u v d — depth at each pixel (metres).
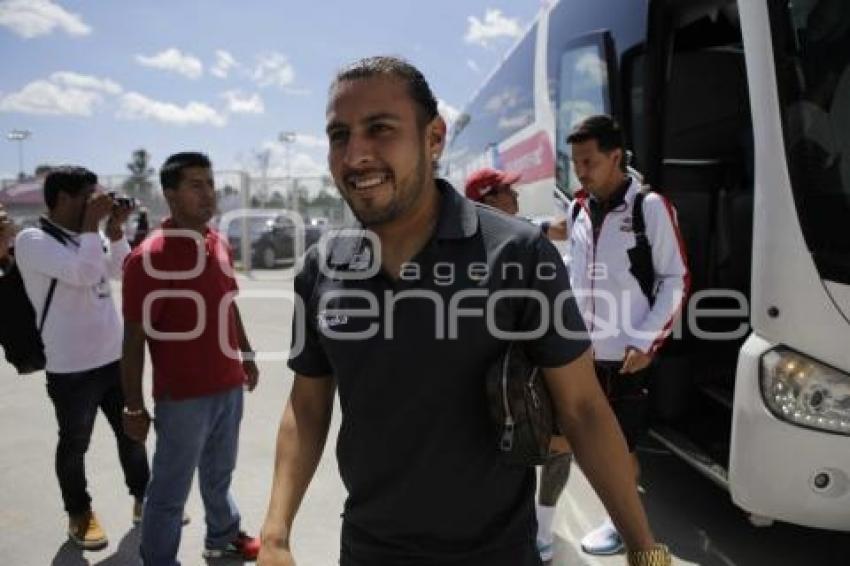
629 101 4.52
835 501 2.75
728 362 4.43
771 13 2.91
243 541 3.52
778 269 2.81
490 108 8.37
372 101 1.39
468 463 1.48
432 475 1.48
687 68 4.69
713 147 4.78
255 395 6.58
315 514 3.99
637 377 3.21
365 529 1.58
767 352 2.83
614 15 4.74
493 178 3.67
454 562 1.50
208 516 3.44
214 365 3.06
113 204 3.84
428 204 1.49
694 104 4.72
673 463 4.66
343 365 1.52
